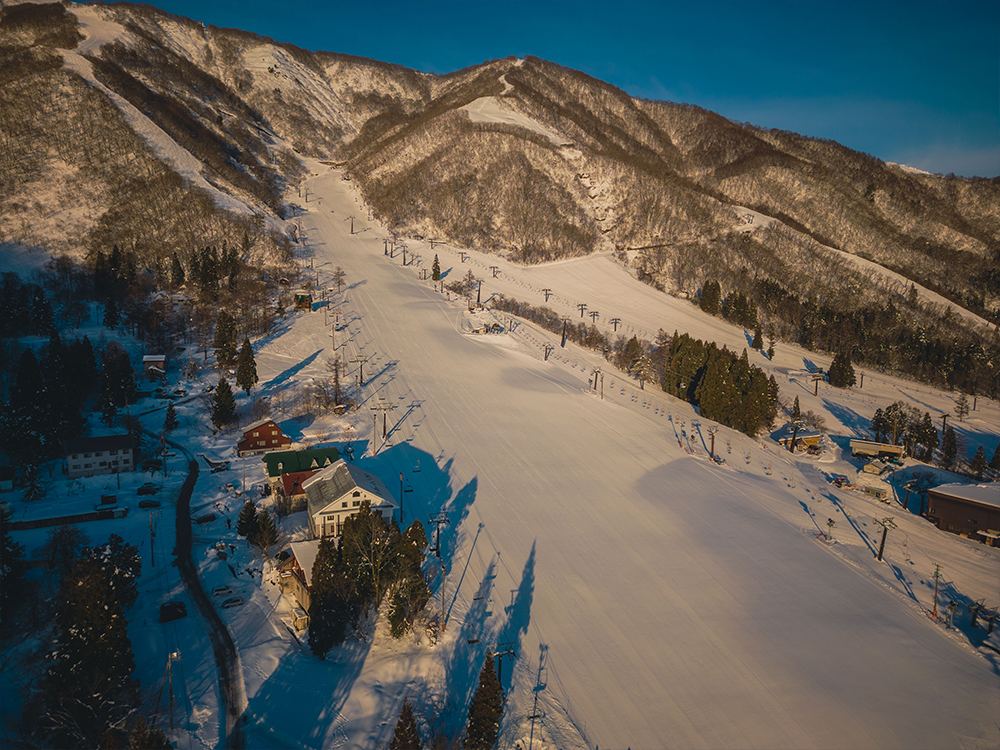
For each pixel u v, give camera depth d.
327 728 42.84
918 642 56.94
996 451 108.12
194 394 105.19
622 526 72.69
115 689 42.34
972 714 48.47
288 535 65.75
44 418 82.75
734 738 44.59
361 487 65.19
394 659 49.88
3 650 47.44
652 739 44.06
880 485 92.81
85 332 125.50
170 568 59.59
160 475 79.88
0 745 38.91
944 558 73.25
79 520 67.12
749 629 56.41
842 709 47.94
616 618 56.62
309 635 49.91
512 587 59.91
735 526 74.81
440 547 65.31
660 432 103.69
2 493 73.69
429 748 41.47
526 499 77.31
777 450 106.06
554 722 44.84
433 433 95.25
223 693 45.09
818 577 65.75
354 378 113.12
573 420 104.69
